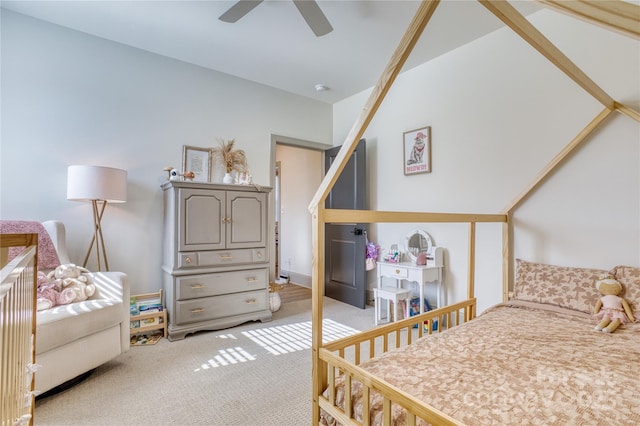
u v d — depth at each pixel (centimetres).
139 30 276
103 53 288
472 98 296
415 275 298
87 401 179
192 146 333
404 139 353
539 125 253
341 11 248
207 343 263
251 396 185
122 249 296
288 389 193
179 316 272
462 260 302
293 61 331
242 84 370
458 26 270
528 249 254
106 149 288
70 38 273
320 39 289
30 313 128
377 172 386
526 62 261
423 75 338
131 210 300
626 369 124
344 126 434
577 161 231
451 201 312
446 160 316
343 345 141
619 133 214
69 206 271
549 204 244
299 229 531
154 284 310
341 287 404
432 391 110
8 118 248
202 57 323
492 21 263
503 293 255
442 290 316
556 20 244
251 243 312
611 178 217
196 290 280
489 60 283
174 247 272
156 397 183
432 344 153
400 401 93
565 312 196
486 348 147
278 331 293
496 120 279
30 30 257
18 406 96
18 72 252
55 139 266
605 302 187
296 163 540
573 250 232
